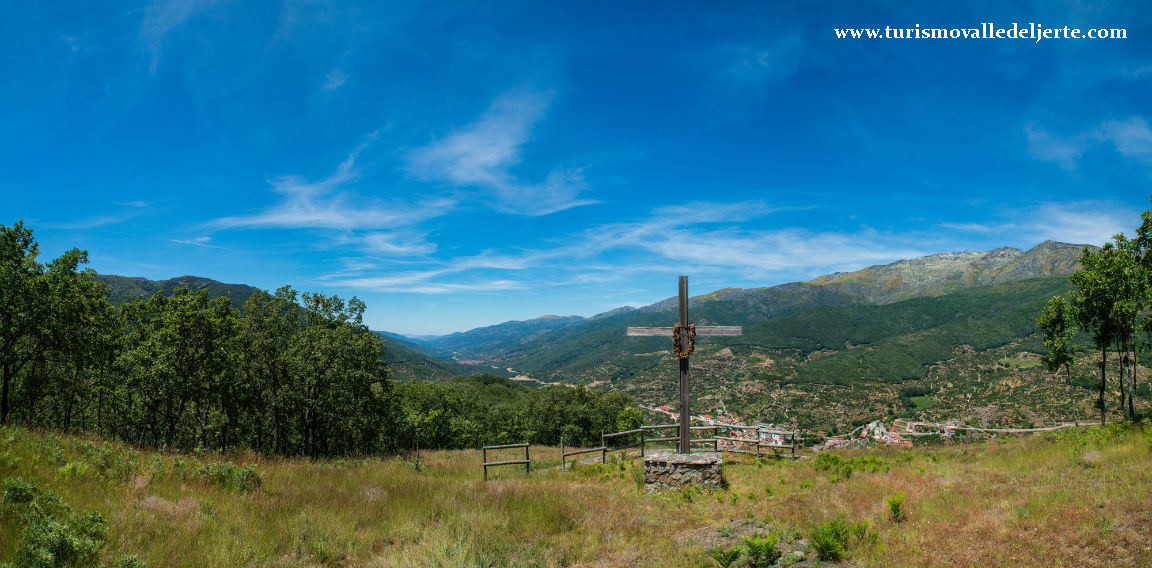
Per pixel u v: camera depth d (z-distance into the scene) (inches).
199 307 1259.8
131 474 365.1
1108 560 229.8
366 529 318.7
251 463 521.0
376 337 1616.6
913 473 510.9
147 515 281.0
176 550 241.6
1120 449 474.0
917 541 285.3
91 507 272.2
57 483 307.9
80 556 208.8
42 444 406.9
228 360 1286.9
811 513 353.4
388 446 2199.8
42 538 204.5
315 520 316.8
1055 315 944.3
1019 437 943.7
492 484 492.4
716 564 278.1
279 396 1488.7
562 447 681.0
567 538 317.7
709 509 399.5
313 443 1659.7
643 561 282.5
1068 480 386.3
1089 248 907.4
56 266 1097.4
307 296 1577.3
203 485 374.9
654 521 362.3
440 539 297.3
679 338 526.6
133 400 1483.8
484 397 4271.7
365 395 1590.8
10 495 246.4
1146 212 829.8
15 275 1010.1
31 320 1032.8
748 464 652.1
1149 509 269.0
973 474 478.3
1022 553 249.8
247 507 330.6
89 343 1162.0
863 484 450.9
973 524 297.4
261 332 1465.3
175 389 1213.7
